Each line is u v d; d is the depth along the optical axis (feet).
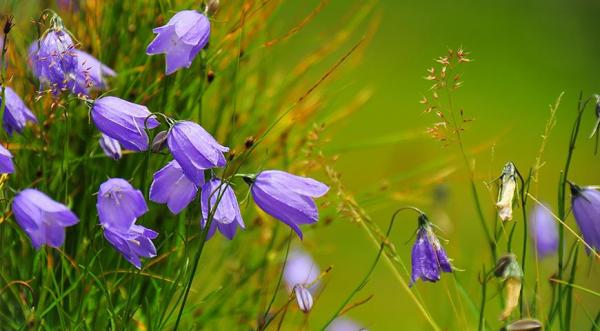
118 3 2.52
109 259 2.42
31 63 2.44
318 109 2.71
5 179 2.33
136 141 2.20
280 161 2.64
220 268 2.61
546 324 2.31
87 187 2.45
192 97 2.51
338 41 2.80
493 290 2.73
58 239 2.15
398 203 4.83
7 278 2.39
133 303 2.43
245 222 2.62
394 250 2.36
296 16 2.88
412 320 3.76
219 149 2.16
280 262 2.67
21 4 2.59
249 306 2.59
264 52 2.67
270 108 2.65
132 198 2.14
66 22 2.56
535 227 2.61
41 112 2.43
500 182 2.20
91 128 2.45
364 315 3.82
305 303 2.31
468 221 3.19
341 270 4.09
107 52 2.52
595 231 2.23
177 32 2.26
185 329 2.52
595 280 3.05
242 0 2.57
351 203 2.43
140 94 2.49
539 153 2.29
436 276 2.22
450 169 2.72
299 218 2.19
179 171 2.18
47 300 2.36
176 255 2.47
